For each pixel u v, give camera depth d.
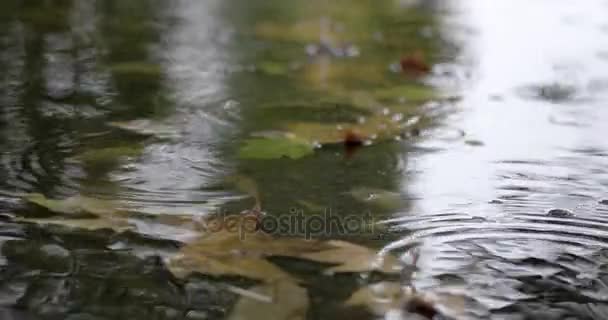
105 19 4.47
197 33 4.18
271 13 5.00
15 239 2.67
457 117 3.08
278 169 2.86
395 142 2.96
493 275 2.63
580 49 4.04
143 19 4.55
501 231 2.71
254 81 3.26
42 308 2.58
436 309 2.59
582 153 2.93
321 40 4.12
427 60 3.70
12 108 3.04
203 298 2.60
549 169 2.87
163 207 2.74
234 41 3.99
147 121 3.01
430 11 5.39
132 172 2.83
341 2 5.70
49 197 2.75
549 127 3.04
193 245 2.67
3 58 3.33
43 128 2.96
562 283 2.62
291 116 3.06
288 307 2.59
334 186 2.81
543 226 2.72
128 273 2.62
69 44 3.69
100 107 3.06
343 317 2.57
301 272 2.63
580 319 2.58
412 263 2.65
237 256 2.65
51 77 3.21
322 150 2.93
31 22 4.23
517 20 5.02
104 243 2.67
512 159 2.90
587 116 3.10
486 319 2.58
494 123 3.06
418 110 3.12
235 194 2.78
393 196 2.79
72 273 2.62
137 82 3.21
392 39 4.25
